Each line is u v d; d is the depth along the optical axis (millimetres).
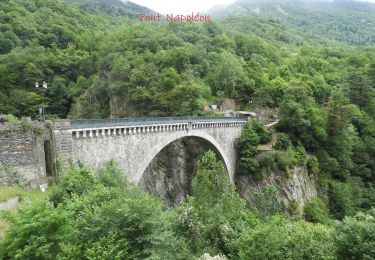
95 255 16109
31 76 95875
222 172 35625
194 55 97000
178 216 29781
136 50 98500
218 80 90875
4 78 92750
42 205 16938
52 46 121500
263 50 127938
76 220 18250
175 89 75375
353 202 67812
